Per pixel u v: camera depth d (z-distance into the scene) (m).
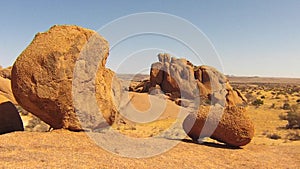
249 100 41.91
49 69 11.41
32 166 7.41
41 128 17.41
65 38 12.05
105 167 7.94
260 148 13.59
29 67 11.34
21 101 11.65
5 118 12.42
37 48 11.67
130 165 8.44
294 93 55.38
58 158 8.31
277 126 22.20
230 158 10.91
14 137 10.22
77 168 7.57
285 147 14.35
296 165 10.62
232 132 12.69
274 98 45.69
